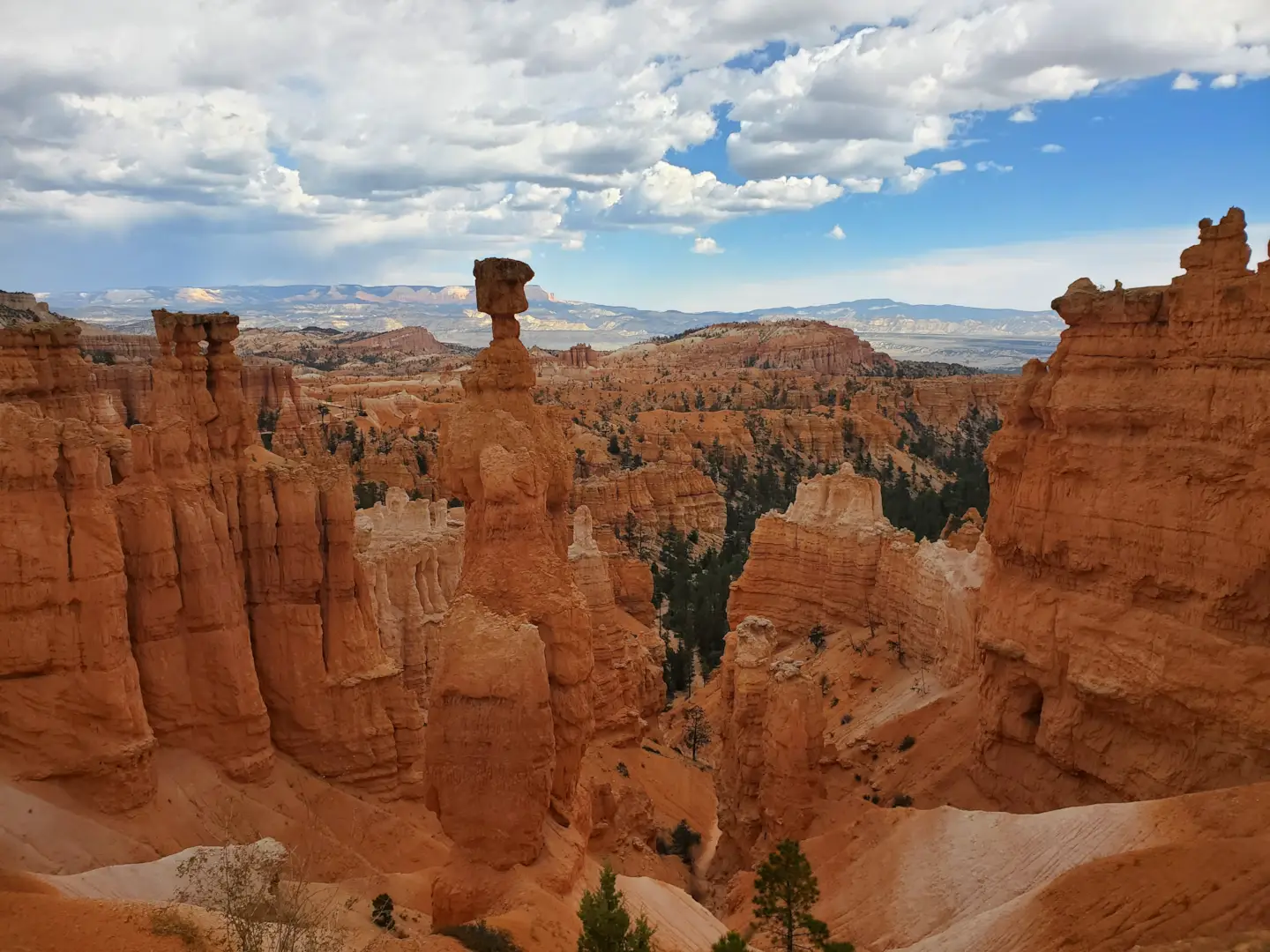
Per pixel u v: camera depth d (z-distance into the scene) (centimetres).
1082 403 3222
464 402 3117
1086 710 3216
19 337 3869
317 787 3681
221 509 3634
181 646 3425
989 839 3025
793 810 3806
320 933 2258
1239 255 2884
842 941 2786
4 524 2961
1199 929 2122
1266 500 2730
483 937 2309
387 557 5084
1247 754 2730
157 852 2998
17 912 2016
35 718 2984
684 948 2923
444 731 2748
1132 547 3092
